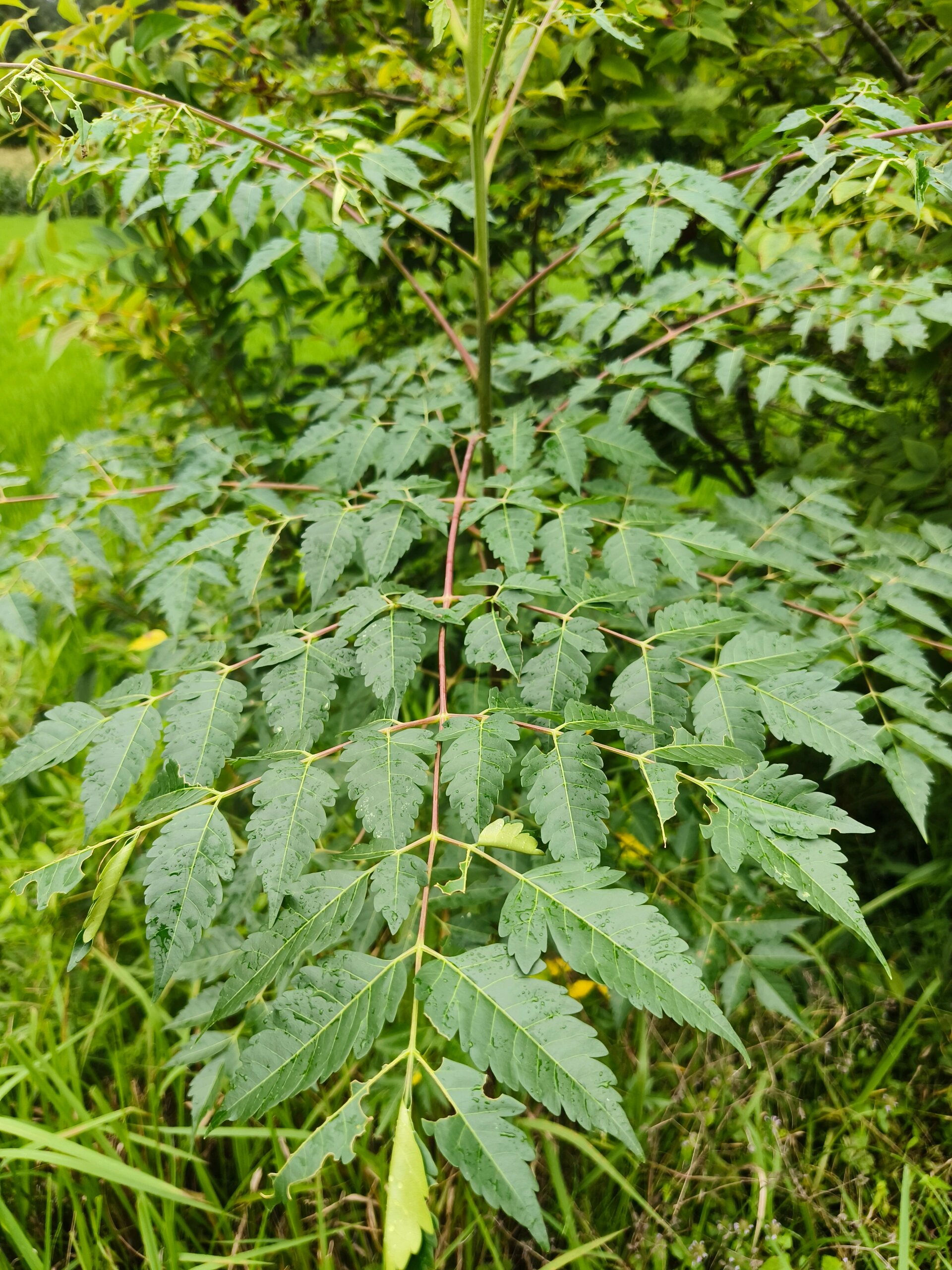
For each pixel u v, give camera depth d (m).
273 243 0.46
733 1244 0.54
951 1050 0.62
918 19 0.76
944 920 0.66
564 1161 0.58
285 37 0.87
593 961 0.25
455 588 0.62
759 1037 0.62
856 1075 0.63
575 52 0.68
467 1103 0.23
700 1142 0.58
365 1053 0.24
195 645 0.46
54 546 0.51
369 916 0.50
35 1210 0.58
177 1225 0.56
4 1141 0.58
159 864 0.29
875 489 0.70
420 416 0.56
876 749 0.32
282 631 0.38
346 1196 0.54
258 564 0.44
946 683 0.45
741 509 0.54
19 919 0.71
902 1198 0.51
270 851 0.29
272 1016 0.25
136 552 0.92
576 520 0.42
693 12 0.69
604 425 0.50
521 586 0.38
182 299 0.80
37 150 0.65
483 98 0.50
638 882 0.61
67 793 0.80
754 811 0.28
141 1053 0.65
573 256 0.52
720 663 0.36
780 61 0.79
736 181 0.71
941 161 0.62
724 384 0.52
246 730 0.68
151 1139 0.59
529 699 0.34
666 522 0.44
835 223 0.67
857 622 0.48
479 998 0.25
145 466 0.57
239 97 0.81
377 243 0.46
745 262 0.87
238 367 0.81
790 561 0.50
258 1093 0.24
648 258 0.42
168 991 0.70
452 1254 0.52
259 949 0.27
